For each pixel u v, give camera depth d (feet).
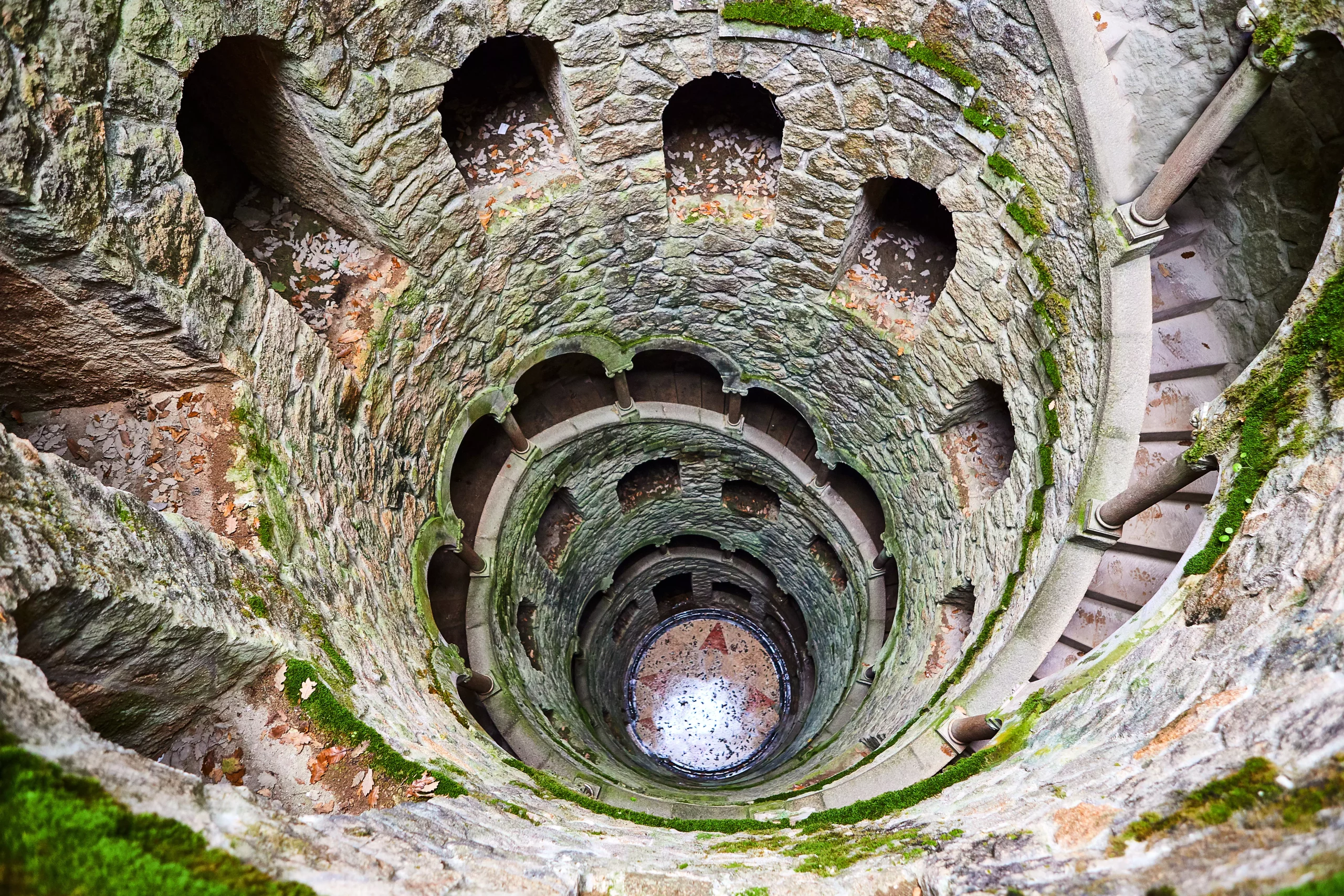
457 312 24.14
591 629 43.80
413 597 22.48
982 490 25.90
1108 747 11.28
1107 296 17.07
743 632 49.83
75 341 13.44
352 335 20.47
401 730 14.34
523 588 33.19
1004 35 17.25
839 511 35.73
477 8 18.78
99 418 14.84
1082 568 17.93
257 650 12.59
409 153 19.65
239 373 15.26
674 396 36.09
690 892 10.46
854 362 28.76
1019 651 18.39
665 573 46.91
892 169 22.03
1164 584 13.50
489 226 23.40
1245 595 11.02
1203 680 10.46
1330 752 7.22
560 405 33.83
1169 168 15.28
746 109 27.22
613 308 29.40
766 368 32.12
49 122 11.09
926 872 10.16
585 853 11.72
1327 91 14.48
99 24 11.73
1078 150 16.97
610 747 35.35
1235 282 18.34
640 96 22.26
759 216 26.17
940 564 27.58
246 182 21.16
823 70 20.81
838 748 27.76
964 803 12.87
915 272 26.50
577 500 36.37
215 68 17.01
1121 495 16.34
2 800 5.94
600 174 24.11
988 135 19.16
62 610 9.18
